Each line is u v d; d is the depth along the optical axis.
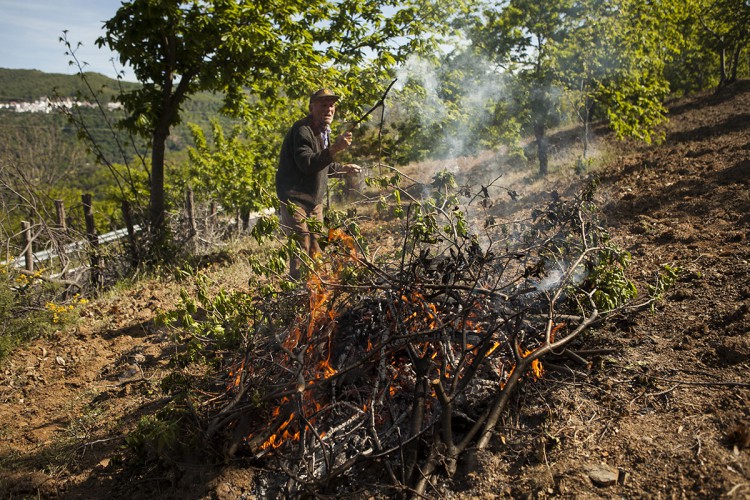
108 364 5.37
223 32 9.44
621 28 11.55
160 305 6.77
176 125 10.52
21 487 3.49
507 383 3.24
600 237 4.31
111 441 3.94
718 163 8.53
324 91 5.28
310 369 3.45
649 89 11.94
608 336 3.93
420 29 11.17
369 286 3.72
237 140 17.47
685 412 3.03
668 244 5.54
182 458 3.29
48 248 9.60
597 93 11.77
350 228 3.97
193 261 9.20
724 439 2.75
